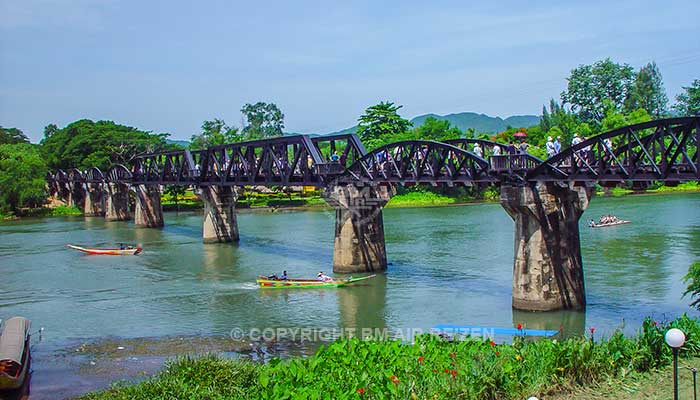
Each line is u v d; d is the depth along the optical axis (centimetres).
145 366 2766
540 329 3150
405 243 6203
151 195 8700
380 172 4659
